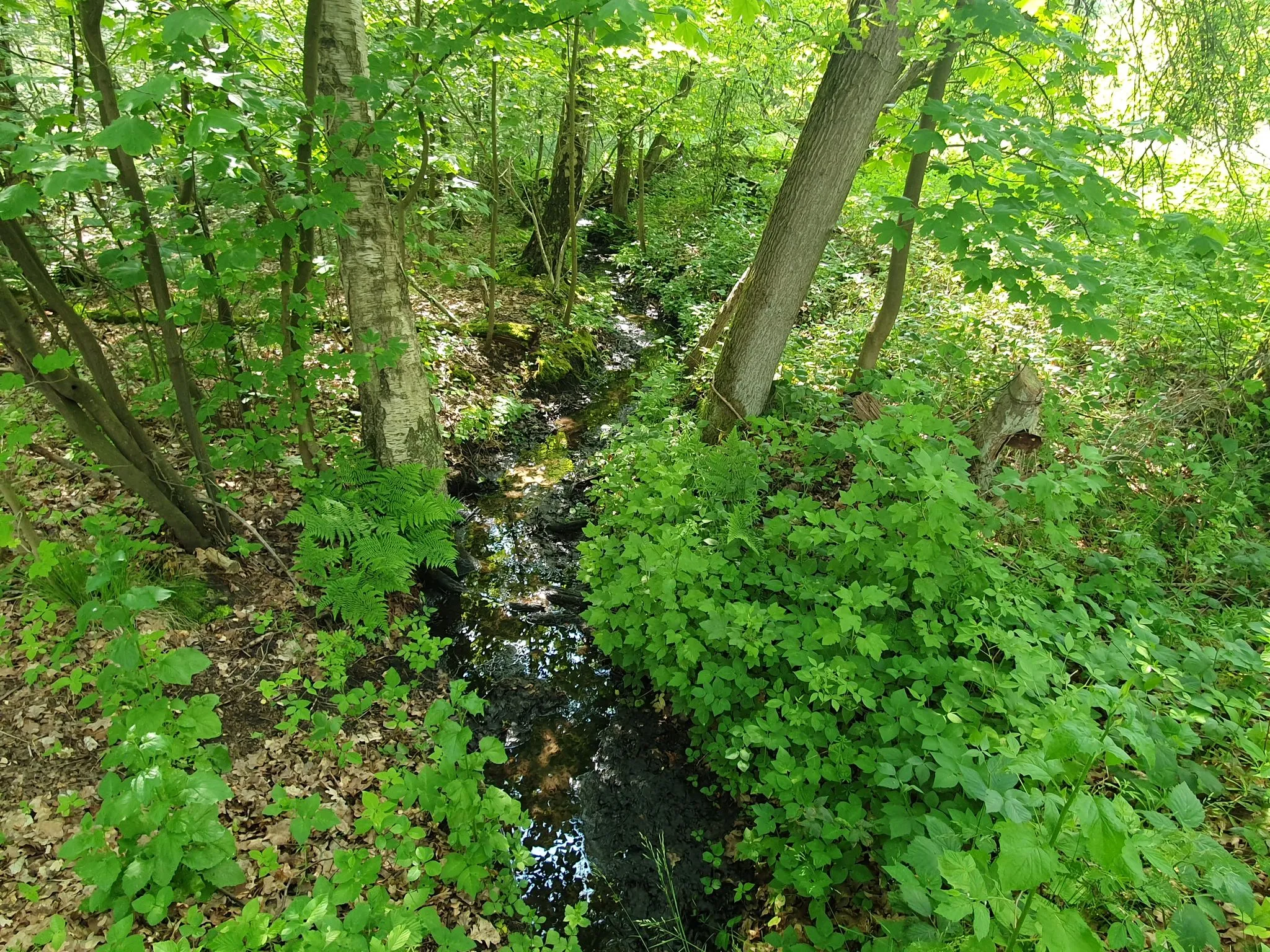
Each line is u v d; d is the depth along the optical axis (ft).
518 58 19.56
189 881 7.23
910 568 10.00
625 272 34.76
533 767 10.97
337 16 11.27
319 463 13.50
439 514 13.09
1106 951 6.16
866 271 26.84
